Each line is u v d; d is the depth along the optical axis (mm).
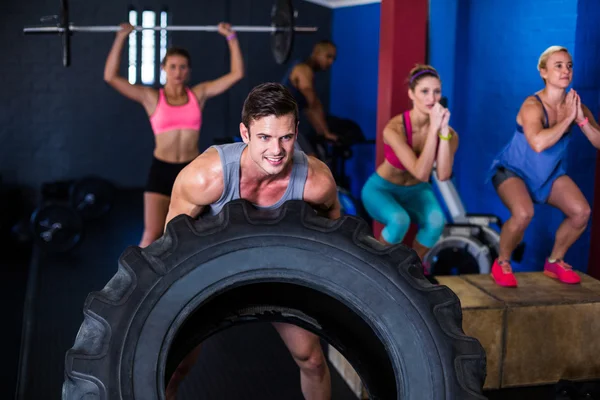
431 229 4340
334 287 2254
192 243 2205
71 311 4938
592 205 4852
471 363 2180
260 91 2082
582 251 4996
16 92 9008
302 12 9422
